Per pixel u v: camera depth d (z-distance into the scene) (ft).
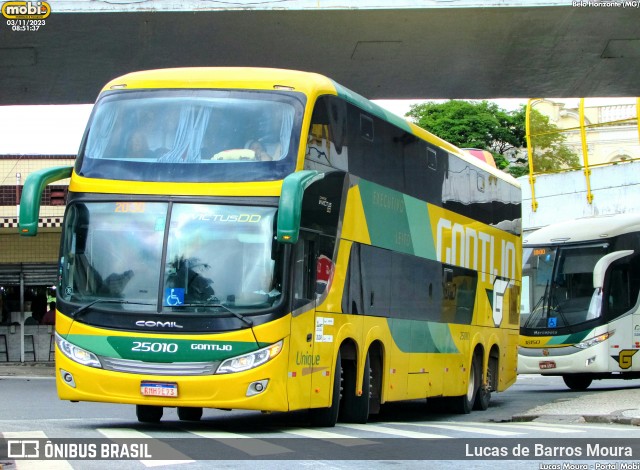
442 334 61.93
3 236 114.62
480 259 70.38
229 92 44.27
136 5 67.62
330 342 46.16
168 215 42.37
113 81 46.14
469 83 86.94
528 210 132.36
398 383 54.80
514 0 68.03
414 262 57.31
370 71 82.74
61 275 43.09
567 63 81.15
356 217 49.29
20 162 116.06
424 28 71.97
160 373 41.09
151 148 43.65
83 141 44.73
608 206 121.90
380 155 52.85
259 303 41.50
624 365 90.58
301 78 45.16
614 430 48.96
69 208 43.55
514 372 79.46
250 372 40.93
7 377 97.86
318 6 67.97
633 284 91.71
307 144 43.73
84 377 41.70
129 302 41.81
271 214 42.11
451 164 64.80
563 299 93.25
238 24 70.64
